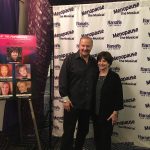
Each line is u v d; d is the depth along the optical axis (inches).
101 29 117.0
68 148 105.8
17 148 122.6
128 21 113.2
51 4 129.5
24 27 144.6
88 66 104.3
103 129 102.7
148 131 116.5
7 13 128.3
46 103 148.9
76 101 103.9
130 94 116.6
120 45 115.4
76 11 118.9
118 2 113.2
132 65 114.8
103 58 101.4
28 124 134.0
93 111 106.7
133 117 117.7
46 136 136.6
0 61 108.3
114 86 101.7
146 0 110.0
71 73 104.7
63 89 104.1
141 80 114.5
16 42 109.7
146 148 119.8
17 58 108.8
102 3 115.4
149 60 112.7
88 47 101.7
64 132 106.5
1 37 108.1
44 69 132.2
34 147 123.0
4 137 132.5
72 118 105.0
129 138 119.8
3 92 107.3
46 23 129.1
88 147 122.8
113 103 102.6
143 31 111.8
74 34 120.5
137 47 113.3
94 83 104.0
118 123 120.3
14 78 107.9
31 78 111.4
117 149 120.5
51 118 125.9
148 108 115.1
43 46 129.8
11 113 134.0
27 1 139.6
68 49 122.0
